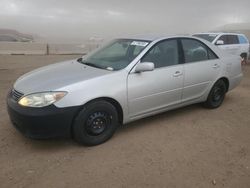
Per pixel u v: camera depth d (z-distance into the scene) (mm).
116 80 4066
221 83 5742
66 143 4102
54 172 3361
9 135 4320
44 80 3986
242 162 3691
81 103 3738
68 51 25359
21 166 3479
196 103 5750
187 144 4168
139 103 4363
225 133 4609
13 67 12445
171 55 4805
